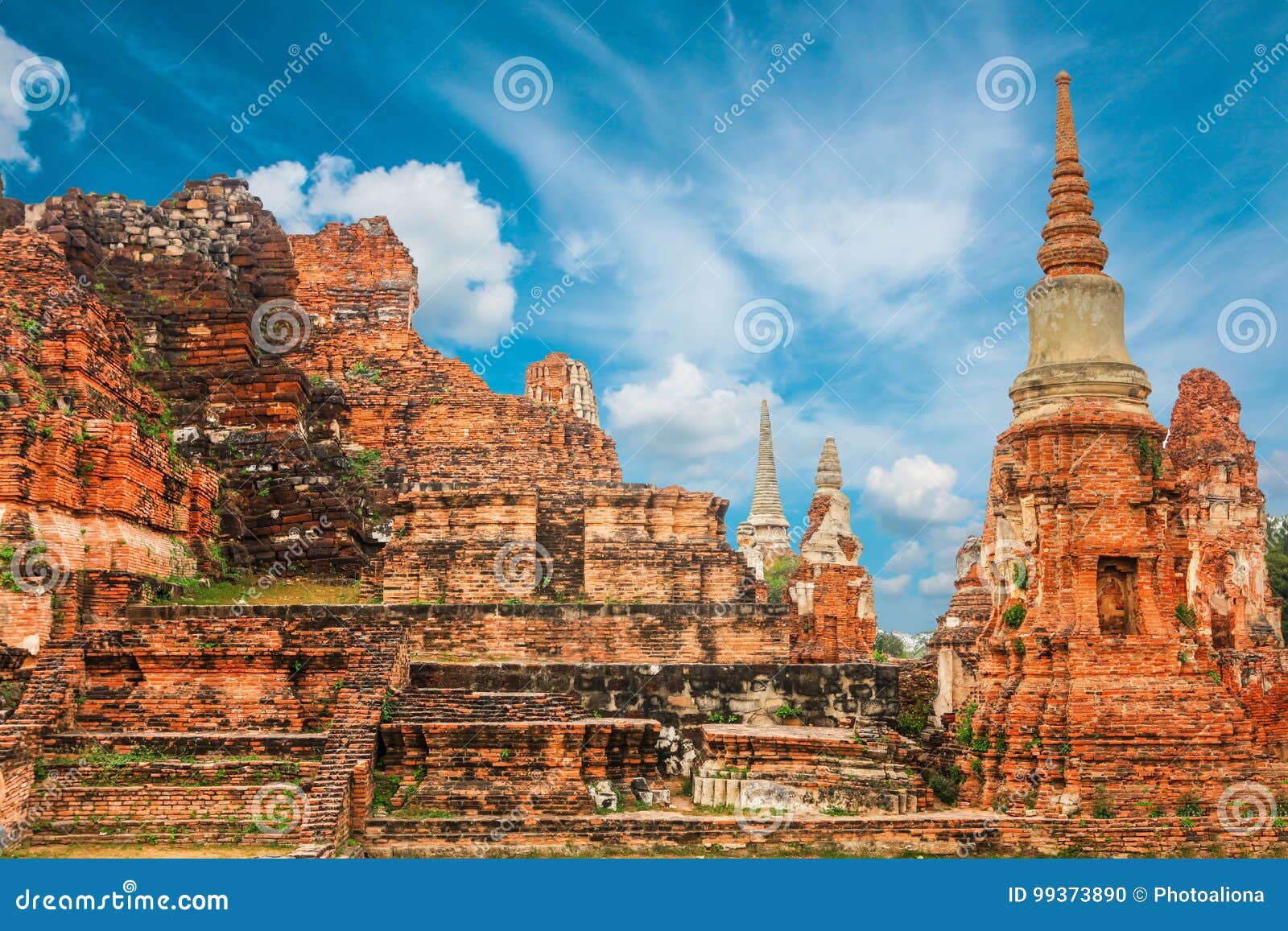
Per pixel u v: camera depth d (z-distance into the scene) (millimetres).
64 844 24578
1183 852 25516
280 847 24281
